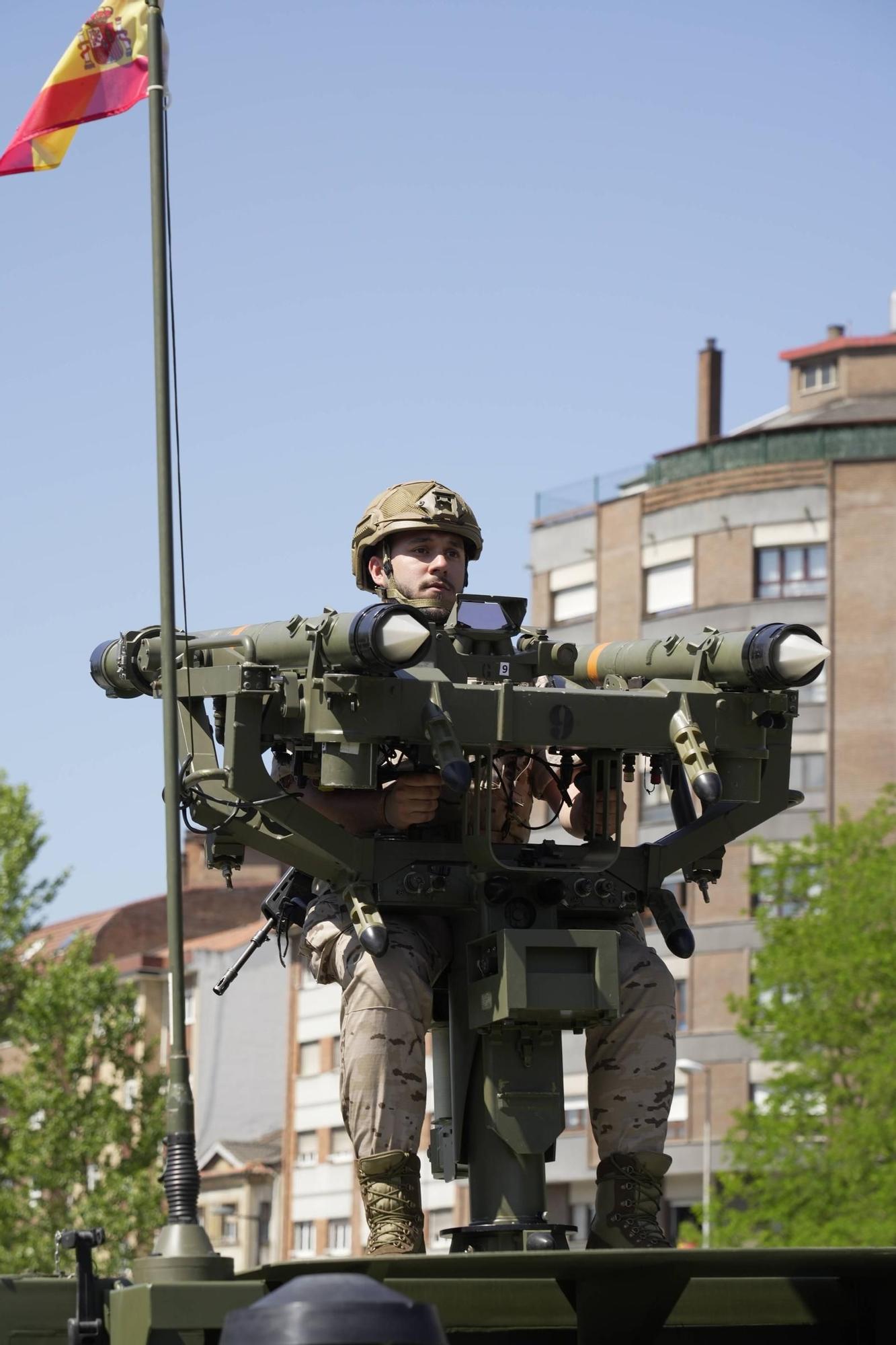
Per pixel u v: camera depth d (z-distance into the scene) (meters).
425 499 6.76
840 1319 5.62
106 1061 48.97
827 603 62.12
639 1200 6.09
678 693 6.24
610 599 66.06
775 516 63.00
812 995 43.78
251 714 5.99
